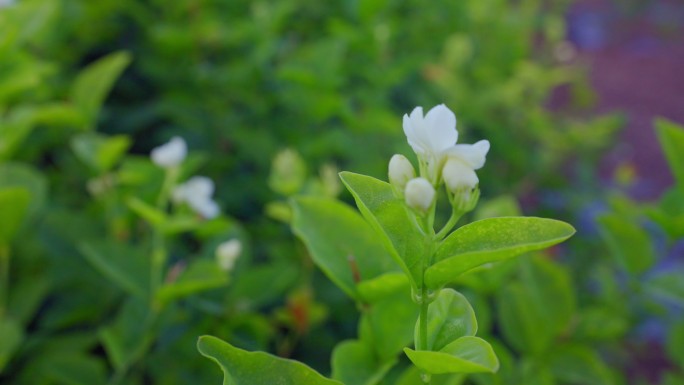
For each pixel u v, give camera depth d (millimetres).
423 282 370
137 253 624
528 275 601
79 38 1071
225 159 981
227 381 368
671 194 655
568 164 1463
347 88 1128
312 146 908
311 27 1258
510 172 1284
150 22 1094
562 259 1093
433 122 356
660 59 2707
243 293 657
